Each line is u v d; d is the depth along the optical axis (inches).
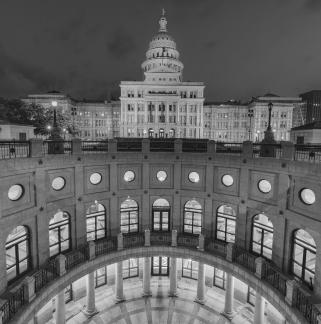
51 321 708.7
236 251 695.1
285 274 595.5
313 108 6304.1
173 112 3481.8
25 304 490.9
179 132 3476.9
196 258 744.3
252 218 687.1
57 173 642.2
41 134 1913.1
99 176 748.0
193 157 774.5
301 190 561.6
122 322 718.5
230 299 729.6
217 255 711.1
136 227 828.6
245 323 710.5
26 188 563.5
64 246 692.7
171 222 826.8
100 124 4121.6
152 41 4183.1
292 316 495.2
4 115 1769.2
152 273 931.3
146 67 4195.4
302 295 506.3
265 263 610.5
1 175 494.0
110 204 772.0
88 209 788.0
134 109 3511.3
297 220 558.6
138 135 3479.3
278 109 3713.1
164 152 792.3
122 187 788.0
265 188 650.2
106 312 753.0
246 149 682.2
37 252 600.1
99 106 4097.0
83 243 721.0
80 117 4077.3
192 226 808.9
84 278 812.6
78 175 691.4
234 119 3993.6
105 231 779.4
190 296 826.8
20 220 544.1
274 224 624.1
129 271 914.7
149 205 816.3
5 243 513.7
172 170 804.0
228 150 809.5
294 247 593.9
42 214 603.5
